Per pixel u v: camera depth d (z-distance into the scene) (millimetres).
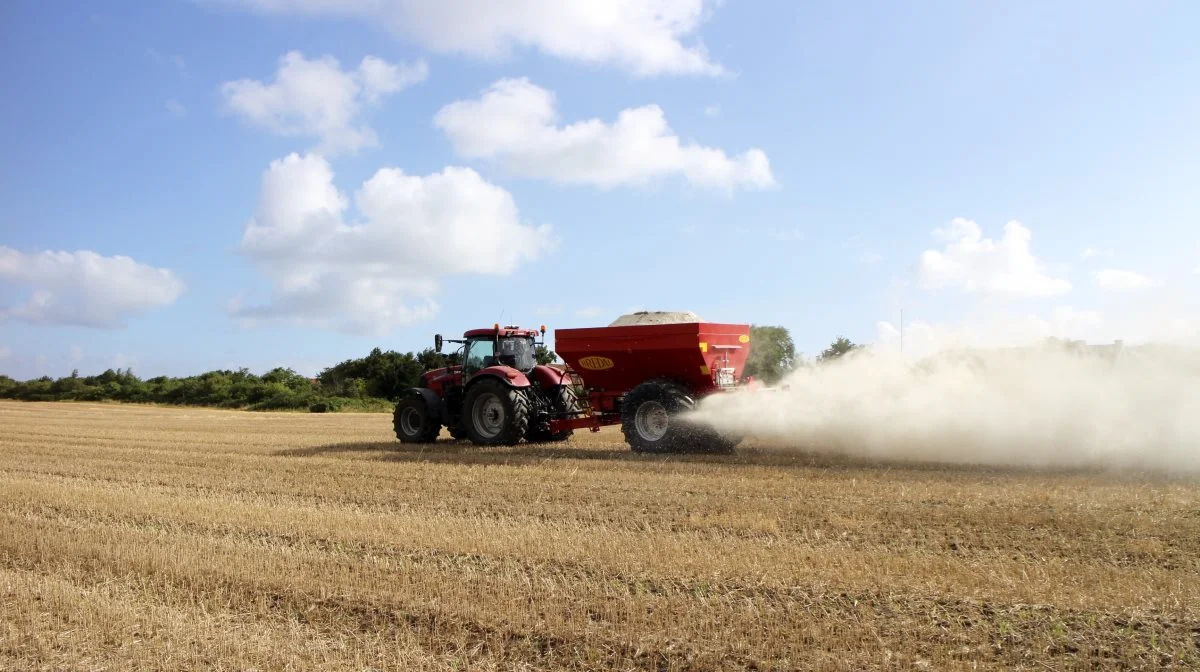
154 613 5340
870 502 8273
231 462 13102
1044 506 7738
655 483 9812
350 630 5066
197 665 4535
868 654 4453
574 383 14125
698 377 12539
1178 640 4516
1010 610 4949
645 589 5590
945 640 4598
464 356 15336
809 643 4621
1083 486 8711
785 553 6340
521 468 11359
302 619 5301
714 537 7039
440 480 10547
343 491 9953
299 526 7758
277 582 5906
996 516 7359
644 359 12734
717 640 4668
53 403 43312
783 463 11188
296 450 14852
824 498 8578
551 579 5844
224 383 43281
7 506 9133
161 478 11398
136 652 4727
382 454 13594
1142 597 5090
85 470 12461
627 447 14078
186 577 6109
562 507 8570
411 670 4426
